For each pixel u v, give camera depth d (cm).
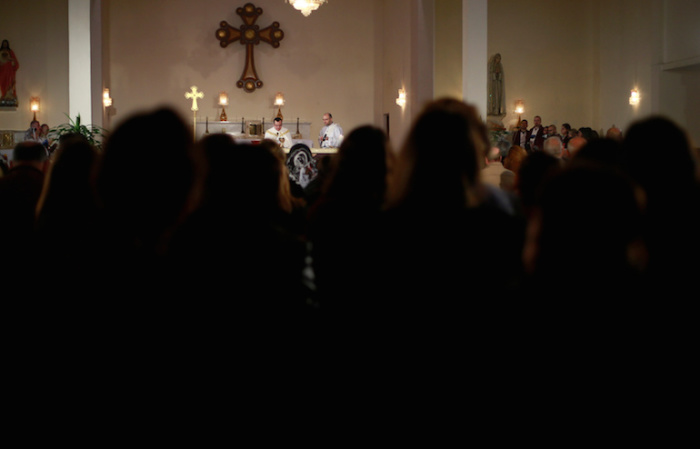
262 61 2047
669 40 1520
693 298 206
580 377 187
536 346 193
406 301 214
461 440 212
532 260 195
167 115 207
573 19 1844
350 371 229
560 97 1847
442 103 251
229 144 232
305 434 223
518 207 279
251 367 205
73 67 1259
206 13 2014
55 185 290
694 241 217
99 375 204
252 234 215
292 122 2055
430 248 212
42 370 215
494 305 210
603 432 187
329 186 269
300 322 220
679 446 191
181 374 202
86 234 229
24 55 1775
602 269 185
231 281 205
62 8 1791
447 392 212
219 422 204
